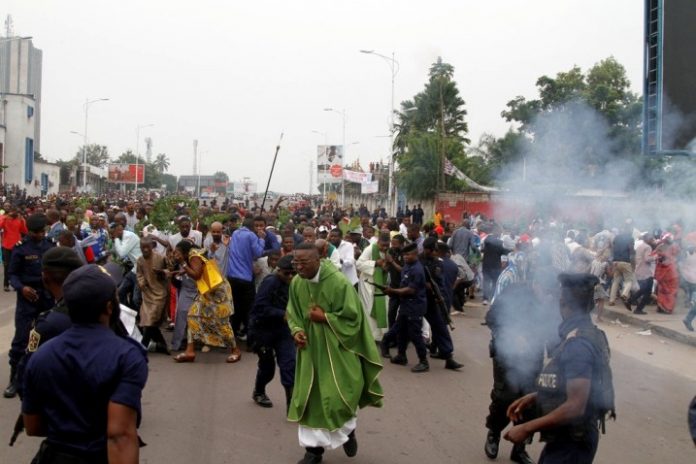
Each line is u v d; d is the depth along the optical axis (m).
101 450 3.01
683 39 12.05
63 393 2.98
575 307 3.86
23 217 17.42
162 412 7.21
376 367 5.91
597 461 6.11
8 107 49.69
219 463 5.80
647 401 8.23
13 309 13.34
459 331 12.53
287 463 5.83
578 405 3.60
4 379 8.13
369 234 14.03
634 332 13.13
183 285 10.08
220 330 9.45
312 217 20.83
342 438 5.70
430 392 8.28
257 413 7.24
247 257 10.62
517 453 5.94
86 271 3.08
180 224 11.79
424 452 6.19
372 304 10.89
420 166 36.50
